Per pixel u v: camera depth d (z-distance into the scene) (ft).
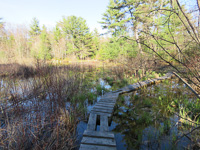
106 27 83.51
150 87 23.75
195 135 9.31
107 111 13.08
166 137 9.62
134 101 17.37
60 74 21.56
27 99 13.85
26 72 29.91
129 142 9.54
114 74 37.52
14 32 91.15
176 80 27.71
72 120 11.44
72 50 96.94
